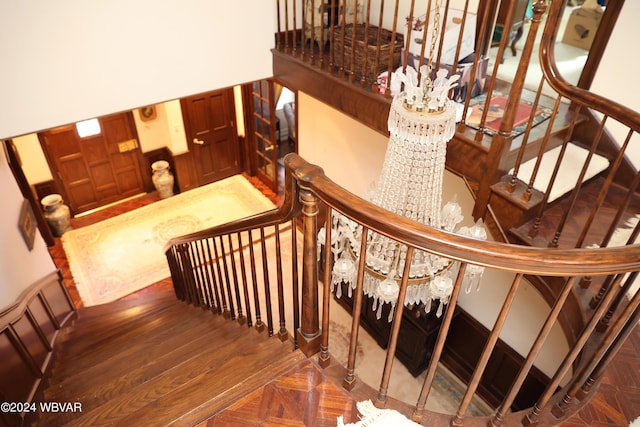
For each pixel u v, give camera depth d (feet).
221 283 9.95
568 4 17.03
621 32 9.52
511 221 8.20
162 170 23.66
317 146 18.19
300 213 5.65
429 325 13.57
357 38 11.60
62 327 14.07
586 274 3.88
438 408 14.48
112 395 8.11
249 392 5.84
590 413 5.79
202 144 24.34
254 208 23.45
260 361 7.05
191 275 12.38
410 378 15.08
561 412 5.70
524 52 6.91
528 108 10.08
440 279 5.84
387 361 5.22
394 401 5.65
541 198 8.04
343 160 17.10
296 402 5.70
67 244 20.74
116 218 22.62
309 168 4.86
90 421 6.72
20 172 18.63
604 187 7.02
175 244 12.10
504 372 14.01
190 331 10.27
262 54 13.16
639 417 5.77
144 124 23.04
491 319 13.73
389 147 6.14
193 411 5.66
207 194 24.68
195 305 13.05
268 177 24.67
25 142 20.06
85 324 14.10
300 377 6.01
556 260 3.80
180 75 11.96
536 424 5.45
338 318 16.76
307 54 12.74
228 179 26.12
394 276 6.08
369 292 6.59
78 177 22.33
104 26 10.25
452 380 15.49
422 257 6.18
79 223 22.27
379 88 10.32
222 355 7.72
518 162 7.89
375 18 13.84
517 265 3.87
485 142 8.30
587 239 8.17
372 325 15.71
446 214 6.79
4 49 9.28
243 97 23.21
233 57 12.64
